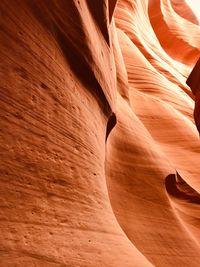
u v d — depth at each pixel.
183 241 7.89
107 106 6.07
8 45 3.16
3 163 2.76
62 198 3.45
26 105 3.24
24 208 2.86
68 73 4.47
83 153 4.28
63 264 2.87
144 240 6.78
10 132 2.93
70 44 4.61
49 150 3.48
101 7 6.58
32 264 2.61
